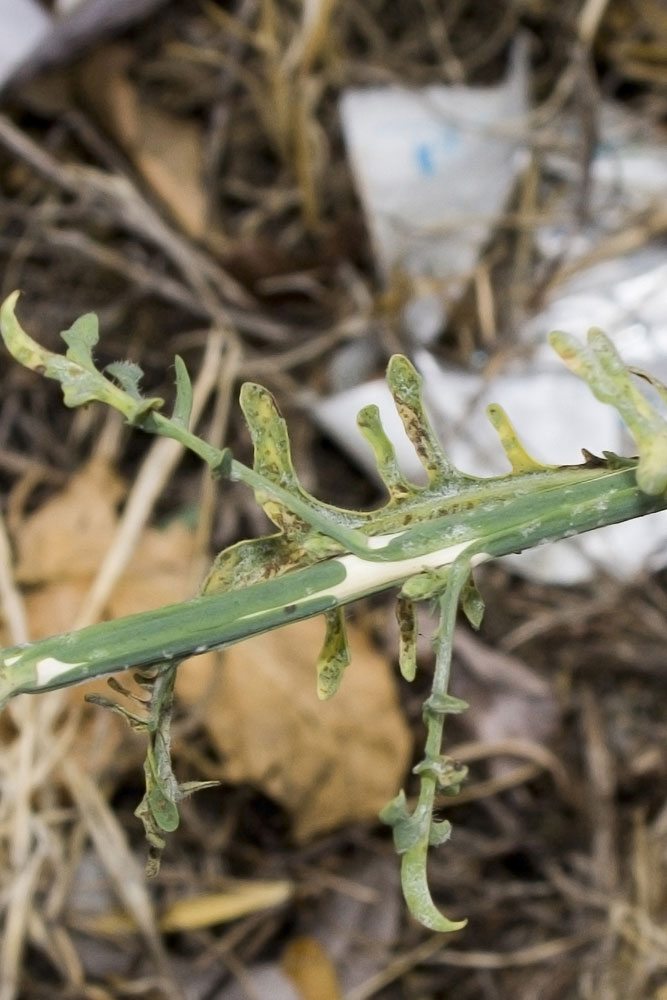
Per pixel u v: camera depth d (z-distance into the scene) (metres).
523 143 0.98
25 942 0.84
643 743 0.90
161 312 0.95
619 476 0.41
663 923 0.86
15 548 0.88
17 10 0.94
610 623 0.91
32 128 0.97
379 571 0.40
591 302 0.95
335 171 0.99
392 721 0.84
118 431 0.93
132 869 0.83
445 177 0.96
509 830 0.88
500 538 0.40
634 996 0.85
